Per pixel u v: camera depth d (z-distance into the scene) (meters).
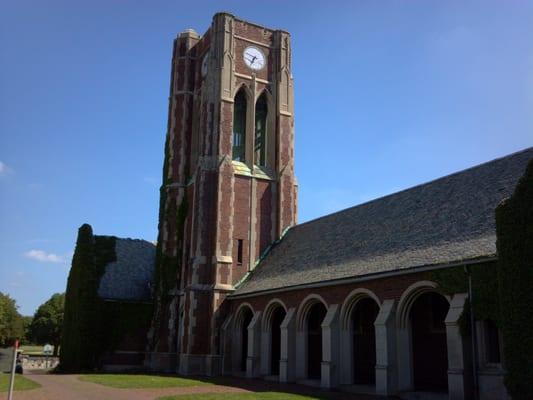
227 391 26.42
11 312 101.06
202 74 49.91
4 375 37.28
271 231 45.06
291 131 48.00
